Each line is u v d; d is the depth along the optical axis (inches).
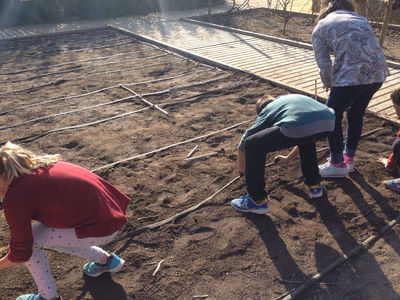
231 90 253.6
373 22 430.6
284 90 249.1
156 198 144.6
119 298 102.8
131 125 206.4
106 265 106.4
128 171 163.2
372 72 130.8
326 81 133.2
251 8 576.1
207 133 196.9
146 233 126.3
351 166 154.7
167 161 170.2
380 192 142.9
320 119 111.0
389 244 118.8
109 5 527.2
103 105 233.5
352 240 121.0
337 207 135.9
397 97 130.8
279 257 115.3
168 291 105.1
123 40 401.7
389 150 172.7
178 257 116.7
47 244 89.9
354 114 146.1
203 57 317.1
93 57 339.9
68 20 514.9
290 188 147.5
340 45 128.3
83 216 85.5
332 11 137.6
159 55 340.5
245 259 115.1
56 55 348.5
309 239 122.0
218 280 108.3
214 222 130.9
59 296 98.6
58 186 81.3
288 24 471.5
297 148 143.2
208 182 153.8
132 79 279.4
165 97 244.5
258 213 131.9
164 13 559.5
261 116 120.3
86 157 175.3
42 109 229.3
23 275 111.2
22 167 78.9
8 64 323.3
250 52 339.6
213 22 494.3
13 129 203.6
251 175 123.6
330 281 106.5
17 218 78.0
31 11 494.6
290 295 102.1
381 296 101.0
